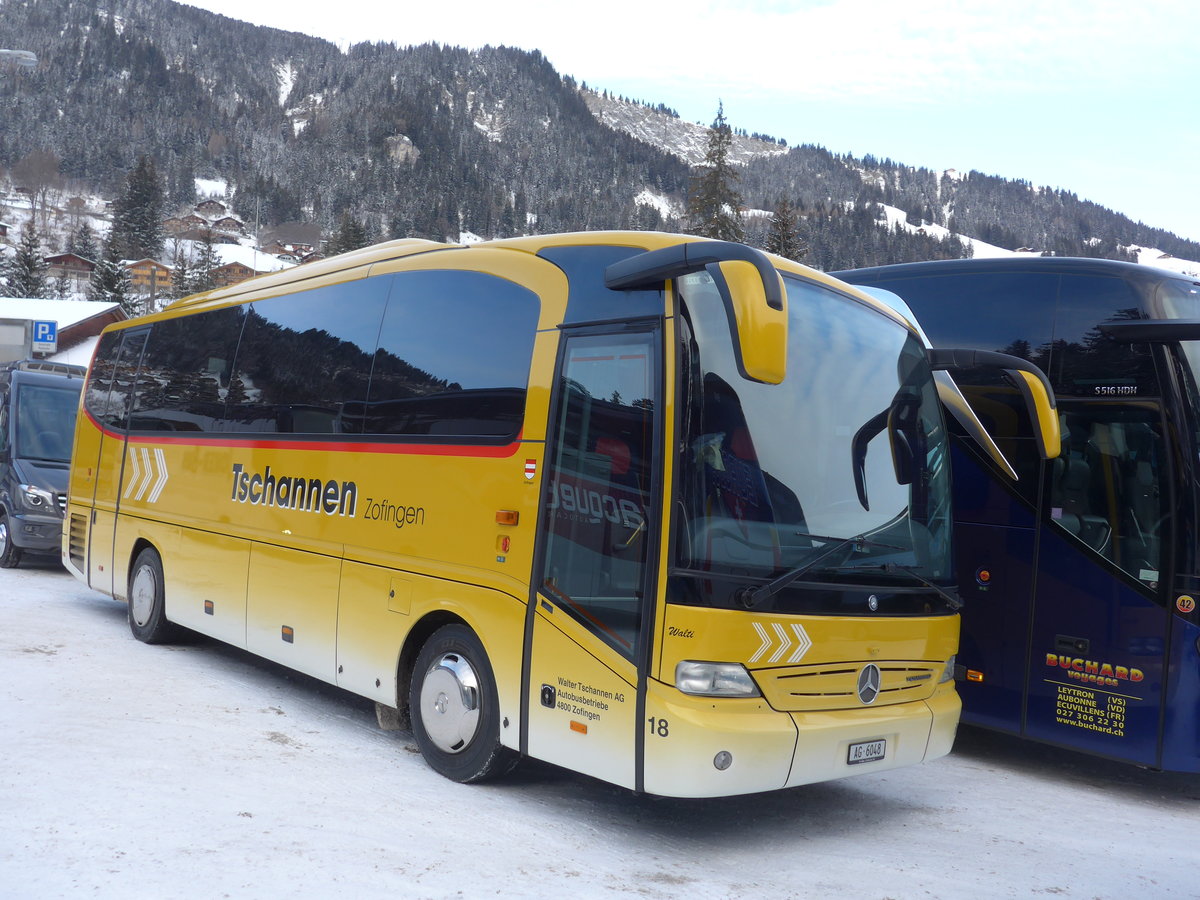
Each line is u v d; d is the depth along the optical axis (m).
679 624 4.85
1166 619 6.62
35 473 15.04
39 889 4.18
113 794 5.39
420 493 6.46
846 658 5.29
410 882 4.49
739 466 5.07
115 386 11.26
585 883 4.65
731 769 4.80
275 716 7.46
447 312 6.62
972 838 5.83
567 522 5.45
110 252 123.31
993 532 7.54
